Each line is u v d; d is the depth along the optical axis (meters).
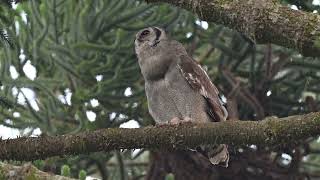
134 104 13.16
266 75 13.24
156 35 9.54
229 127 5.87
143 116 13.24
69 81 13.27
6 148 6.08
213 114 9.33
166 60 9.25
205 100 9.27
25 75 12.99
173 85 9.19
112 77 13.07
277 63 13.20
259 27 5.98
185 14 13.12
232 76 12.97
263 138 5.77
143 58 9.43
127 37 12.65
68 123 13.05
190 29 13.39
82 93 12.61
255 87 13.48
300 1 9.26
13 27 12.10
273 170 13.08
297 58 13.24
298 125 5.62
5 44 8.58
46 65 13.18
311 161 15.23
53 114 12.84
